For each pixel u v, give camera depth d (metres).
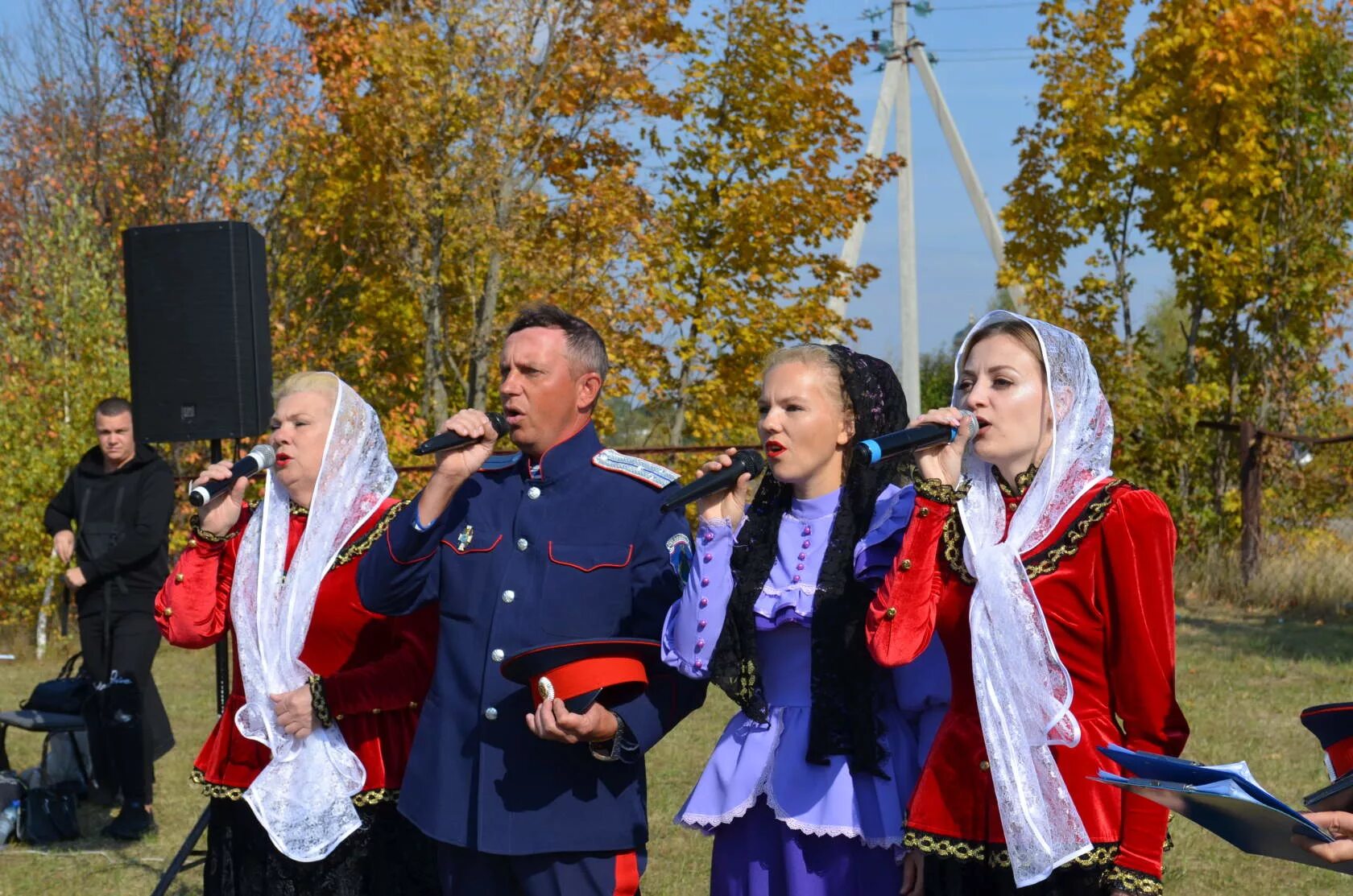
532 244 13.91
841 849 2.82
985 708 2.53
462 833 3.10
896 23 25.53
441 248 14.30
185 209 14.77
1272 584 12.89
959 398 2.71
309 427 3.60
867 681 2.84
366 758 3.49
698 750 7.49
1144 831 2.45
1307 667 9.34
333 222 14.83
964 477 2.69
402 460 13.62
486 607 3.21
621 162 14.48
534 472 3.33
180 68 14.65
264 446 3.63
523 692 3.11
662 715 3.09
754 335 14.97
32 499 11.82
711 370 15.41
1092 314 15.28
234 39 14.47
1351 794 2.32
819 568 2.91
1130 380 14.81
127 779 6.08
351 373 15.95
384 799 3.46
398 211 13.96
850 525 2.93
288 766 3.43
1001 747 2.51
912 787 2.85
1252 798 2.04
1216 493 14.71
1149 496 2.55
